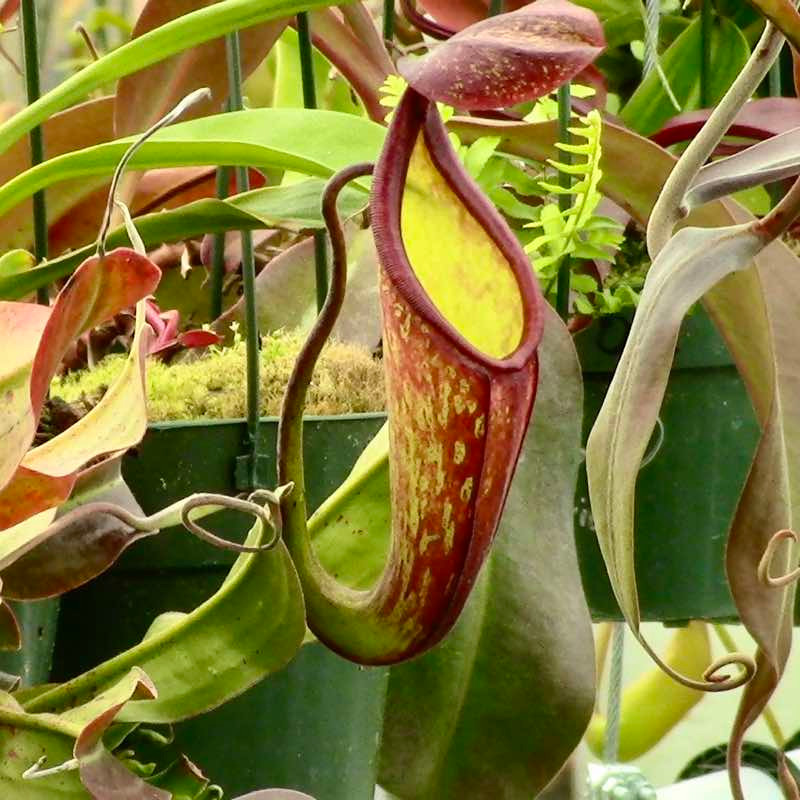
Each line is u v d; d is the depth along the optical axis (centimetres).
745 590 106
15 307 103
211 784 115
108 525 106
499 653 113
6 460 100
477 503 100
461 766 112
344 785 116
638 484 129
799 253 134
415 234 102
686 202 105
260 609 105
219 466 116
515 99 95
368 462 111
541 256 125
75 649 116
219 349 129
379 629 103
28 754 104
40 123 115
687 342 128
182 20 113
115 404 104
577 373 114
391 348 100
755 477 107
